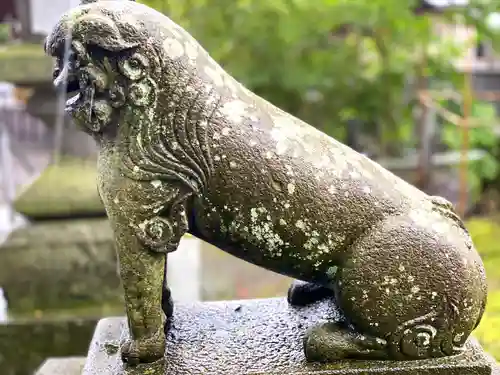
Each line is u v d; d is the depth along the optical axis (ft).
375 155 12.30
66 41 2.81
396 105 11.32
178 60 2.86
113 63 2.84
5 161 7.24
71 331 6.68
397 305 3.00
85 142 7.07
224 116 2.92
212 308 3.78
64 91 3.00
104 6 2.85
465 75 11.03
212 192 2.93
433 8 10.85
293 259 3.09
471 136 10.96
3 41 6.79
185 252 8.17
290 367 3.07
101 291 7.05
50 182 6.95
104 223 7.08
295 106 11.12
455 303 3.01
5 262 6.90
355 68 10.93
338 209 3.00
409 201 3.13
